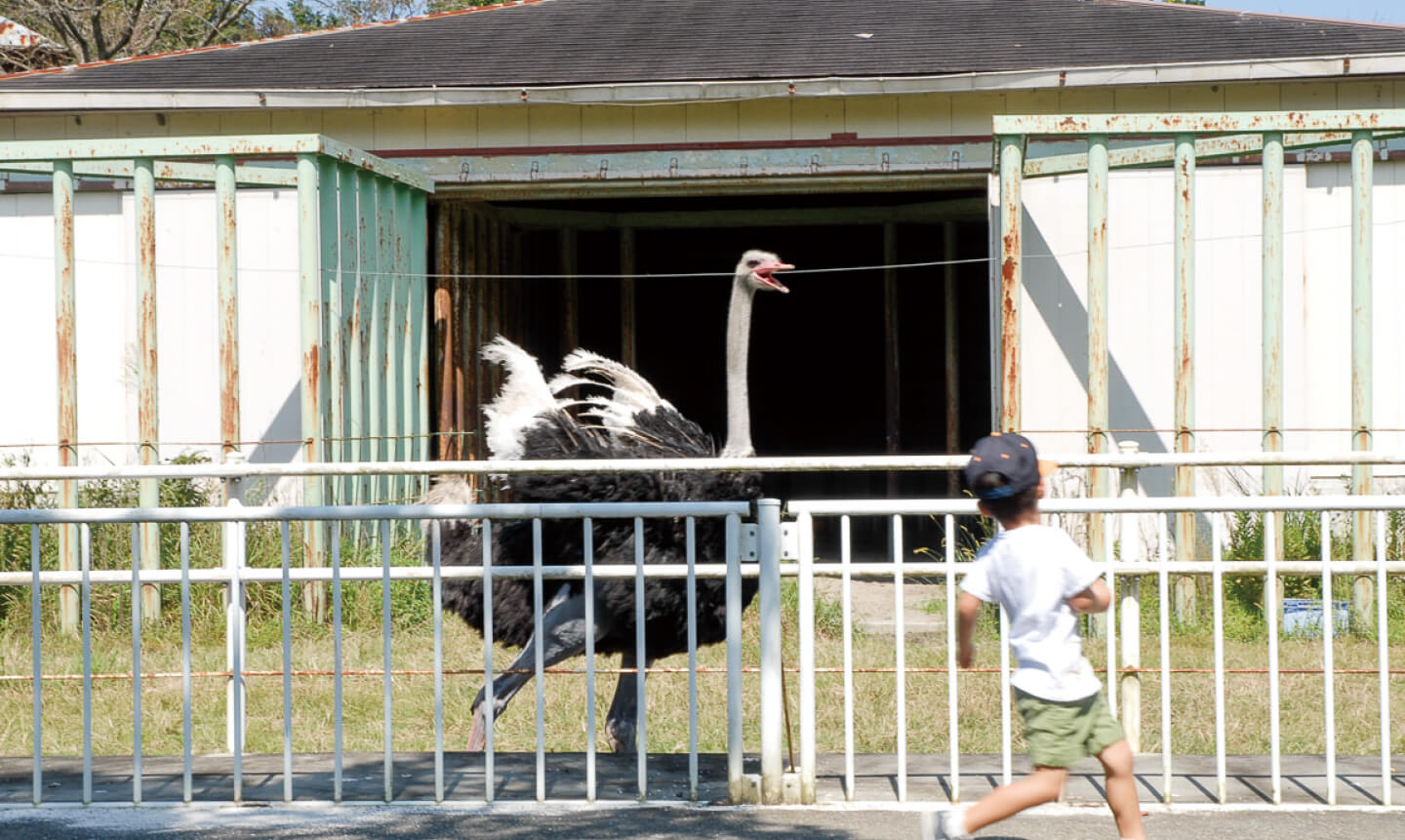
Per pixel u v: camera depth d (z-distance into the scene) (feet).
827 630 32.89
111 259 45.98
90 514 17.15
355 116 45.93
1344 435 41.83
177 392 45.88
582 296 66.18
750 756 20.75
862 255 65.62
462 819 16.65
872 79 42.80
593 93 43.93
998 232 42.65
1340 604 32.60
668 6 55.57
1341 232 41.98
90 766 17.33
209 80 47.19
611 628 20.53
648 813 16.83
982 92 43.29
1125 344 42.63
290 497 41.75
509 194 45.83
